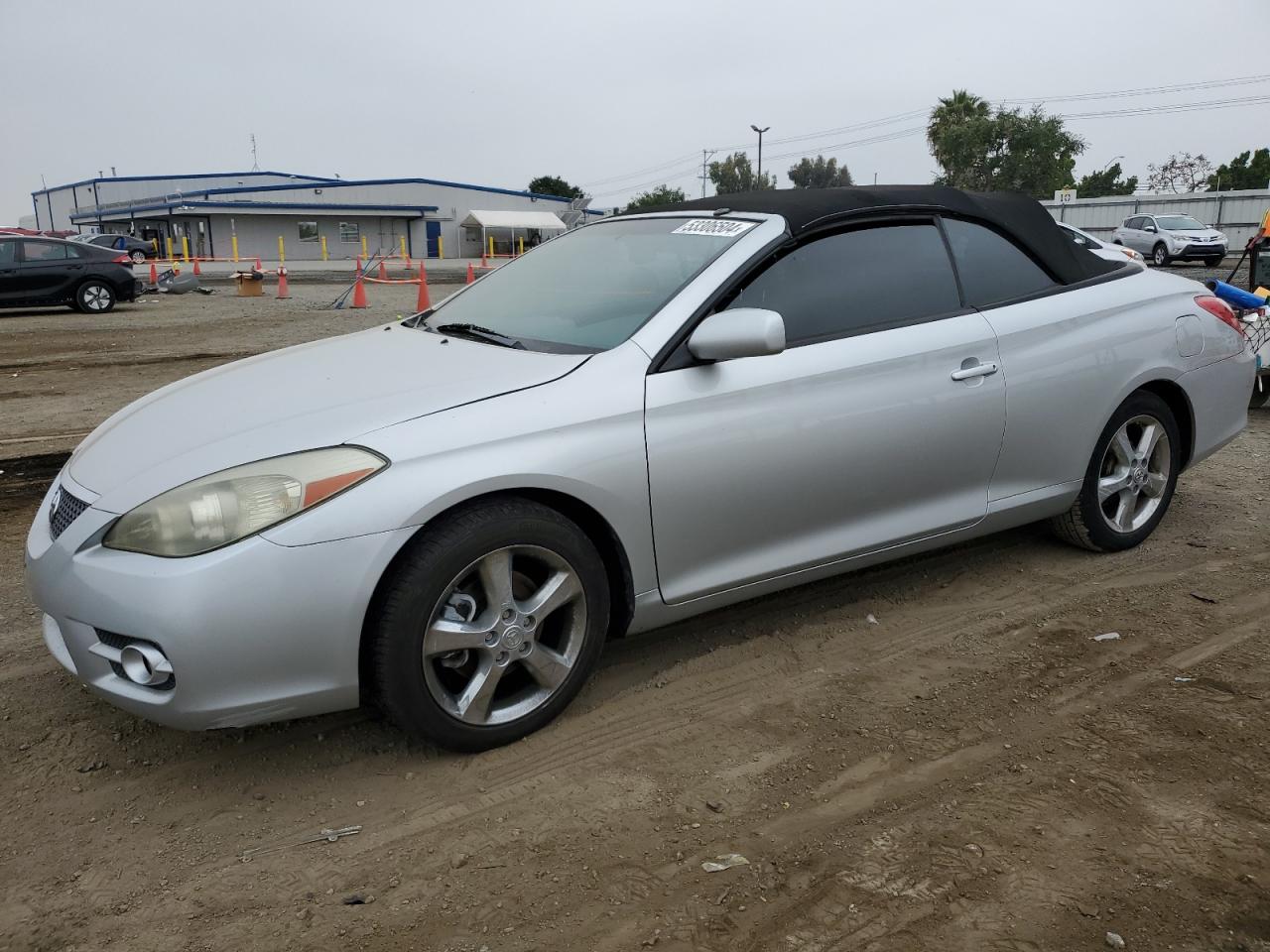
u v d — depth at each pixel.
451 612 2.75
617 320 3.24
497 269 4.25
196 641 2.45
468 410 2.78
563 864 2.40
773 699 3.20
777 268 3.35
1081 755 2.84
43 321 16.09
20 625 3.80
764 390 3.19
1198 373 4.41
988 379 3.70
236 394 3.11
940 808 2.59
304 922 2.22
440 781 2.77
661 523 3.05
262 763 2.87
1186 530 4.76
